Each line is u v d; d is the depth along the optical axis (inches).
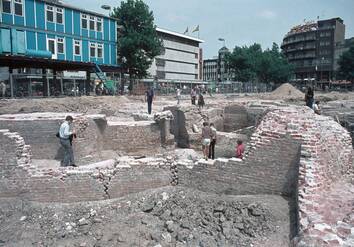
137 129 698.2
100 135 638.5
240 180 400.5
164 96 1572.3
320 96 1807.3
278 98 1712.6
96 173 436.1
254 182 390.9
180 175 444.5
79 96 1144.2
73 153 547.8
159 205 395.2
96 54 1513.3
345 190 337.1
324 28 3858.3
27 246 328.8
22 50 1190.9
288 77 3189.0
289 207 340.5
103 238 337.1
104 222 370.9
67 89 1225.4
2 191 422.9
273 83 3056.1
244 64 2832.2
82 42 1439.5
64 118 545.6
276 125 390.9
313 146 350.3
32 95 1059.9
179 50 3248.0
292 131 369.1
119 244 325.1
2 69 1437.0
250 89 2379.4
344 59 3021.7
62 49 1360.7
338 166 378.3
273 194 377.7
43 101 944.3
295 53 4148.6
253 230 318.0
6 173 423.5
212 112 1010.1
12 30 1161.4
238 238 313.7
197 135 871.1
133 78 1736.0
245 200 369.4
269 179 381.1
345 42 3722.9
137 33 1663.4
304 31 4072.3
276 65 3014.3
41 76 1103.6
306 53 4025.6
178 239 327.3
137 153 698.2
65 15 1355.8
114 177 438.9
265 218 327.3
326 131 394.3
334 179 362.0
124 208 399.9
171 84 1985.7
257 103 1230.9
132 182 442.0
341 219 268.1
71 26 1384.1
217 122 1051.9
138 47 1669.5
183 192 420.5
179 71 3272.6
